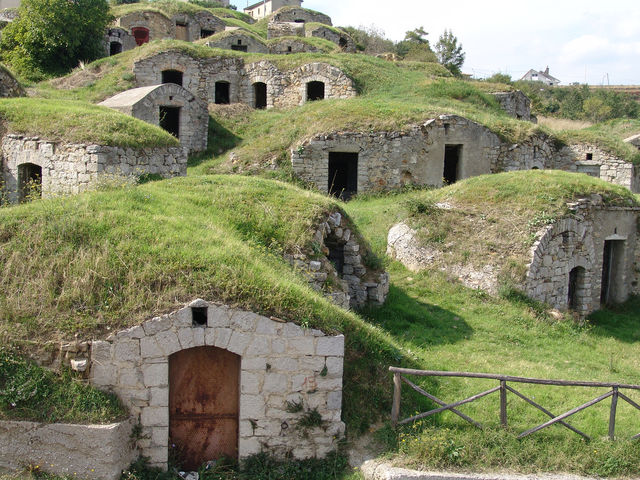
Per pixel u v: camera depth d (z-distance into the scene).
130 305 6.50
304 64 25.48
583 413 7.68
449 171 20.59
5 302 6.54
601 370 9.61
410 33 52.59
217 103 26.97
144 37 34.03
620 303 14.17
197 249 7.50
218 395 6.66
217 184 11.27
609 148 21.14
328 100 21.73
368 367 7.62
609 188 13.70
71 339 6.29
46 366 6.26
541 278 11.96
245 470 6.46
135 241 7.41
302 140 18.38
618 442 7.03
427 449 6.56
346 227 10.99
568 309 12.66
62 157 13.31
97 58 28.88
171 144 15.00
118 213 8.12
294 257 9.37
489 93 25.56
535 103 44.47
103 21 28.73
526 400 7.04
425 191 17.50
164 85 19.84
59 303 6.55
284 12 40.59
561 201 12.63
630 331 12.30
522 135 20.27
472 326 10.62
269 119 22.75
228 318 6.41
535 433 7.03
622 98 51.91
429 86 24.92
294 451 6.56
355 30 48.81
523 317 11.12
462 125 19.09
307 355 6.54
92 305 6.55
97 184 11.33
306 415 6.55
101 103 20.44
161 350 6.31
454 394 7.74
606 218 13.48
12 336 6.27
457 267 12.38
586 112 48.25
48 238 7.34
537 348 10.20
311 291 8.09
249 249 8.34
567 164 21.66
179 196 10.11
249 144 20.12
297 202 10.64
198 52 26.08
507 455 6.67
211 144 21.52
